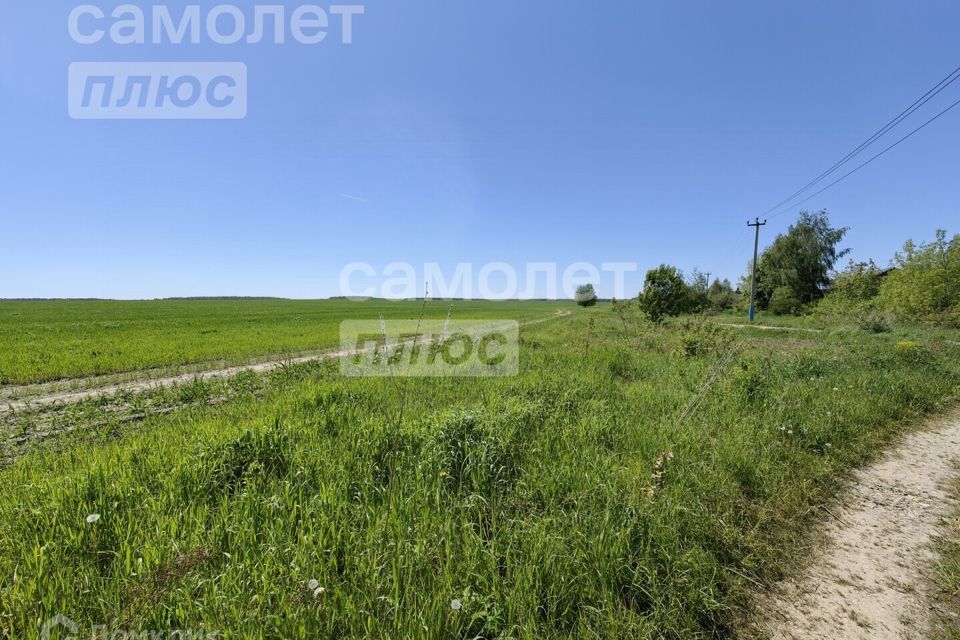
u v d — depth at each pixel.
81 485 3.16
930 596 2.63
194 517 2.82
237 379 8.64
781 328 24.62
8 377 9.81
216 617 2.07
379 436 4.11
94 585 2.28
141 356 12.73
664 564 2.71
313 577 2.30
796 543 3.17
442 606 2.11
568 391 6.55
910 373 8.38
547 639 2.10
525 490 3.45
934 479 4.29
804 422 5.38
